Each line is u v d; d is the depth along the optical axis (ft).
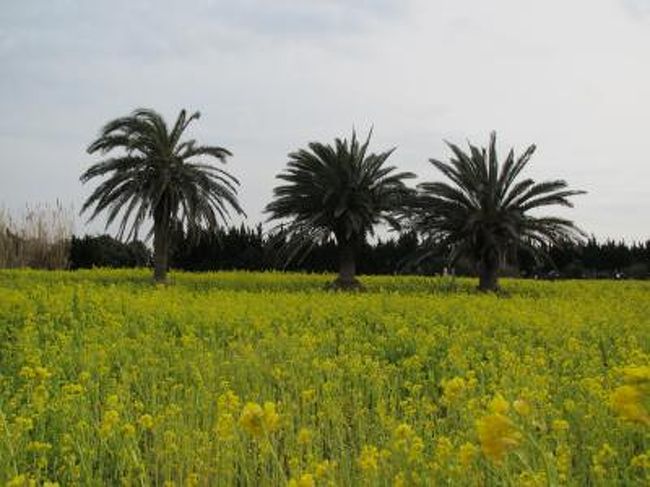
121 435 22.02
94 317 51.52
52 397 27.99
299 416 24.38
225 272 111.14
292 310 53.83
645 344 43.29
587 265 157.17
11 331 45.85
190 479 17.95
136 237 85.81
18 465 19.38
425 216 89.10
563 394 27.94
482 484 16.66
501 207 88.69
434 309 57.57
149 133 85.71
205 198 88.12
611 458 18.88
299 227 89.66
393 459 17.62
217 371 33.04
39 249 124.67
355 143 90.12
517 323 49.49
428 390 31.30
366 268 131.64
